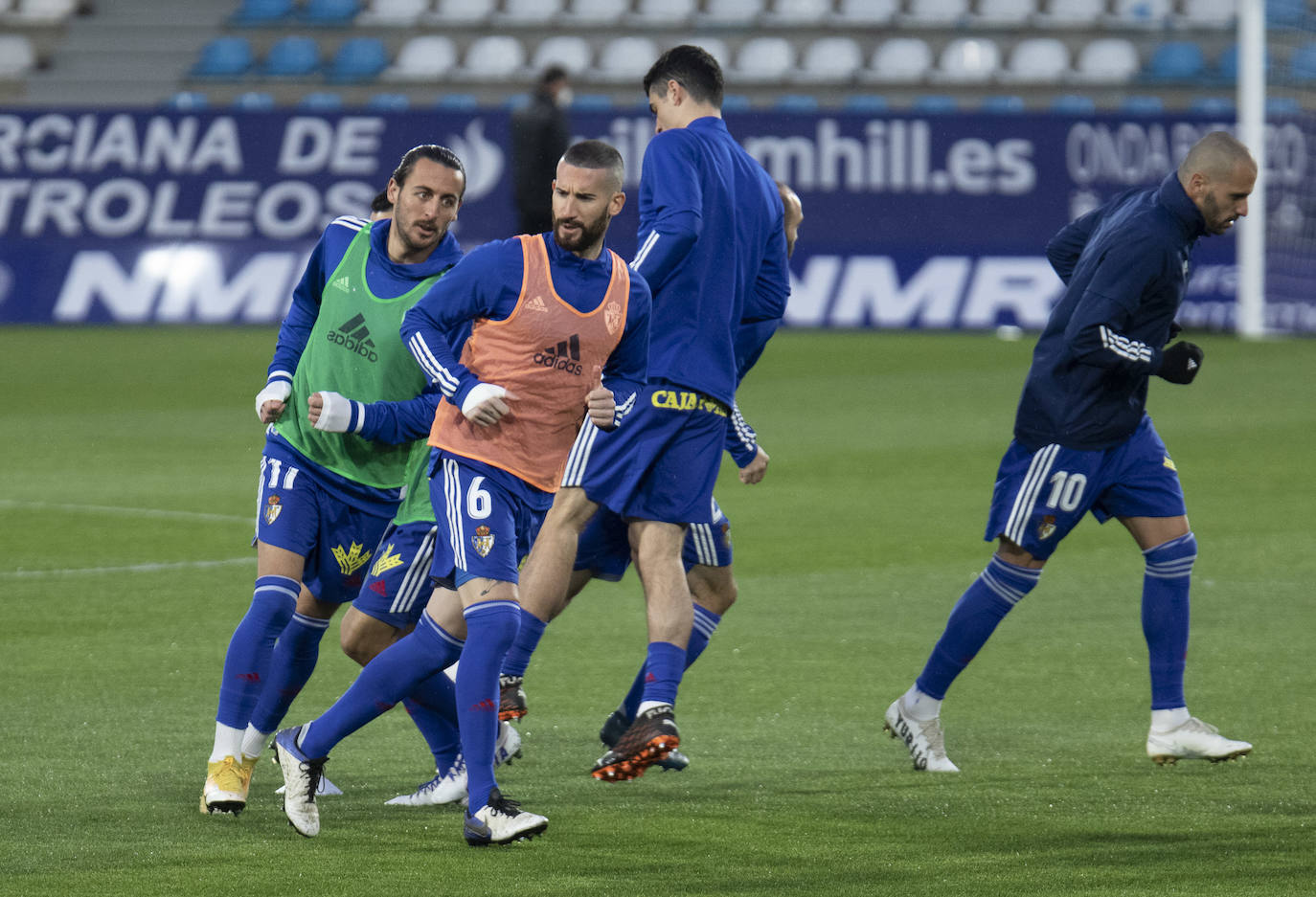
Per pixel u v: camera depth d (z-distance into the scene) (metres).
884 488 40.41
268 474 17.22
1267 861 15.52
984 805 17.48
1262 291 75.81
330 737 15.99
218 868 15.04
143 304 73.75
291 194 73.69
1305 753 19.67
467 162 73.31
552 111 69.75
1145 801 17.64
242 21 91.75
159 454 44.66
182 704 21.31
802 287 74.44
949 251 73.88
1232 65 88.44
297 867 15.11
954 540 34.12
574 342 16.09
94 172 74.00
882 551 32.97
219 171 73.94
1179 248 18.78
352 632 17.59
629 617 27.42
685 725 20.98
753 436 21.16
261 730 17.59
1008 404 54.41
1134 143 73.94
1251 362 66.25
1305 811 17.28
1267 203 76.31
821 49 89.25
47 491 38.94
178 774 18.23
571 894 14.39
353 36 91.12
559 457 16.38
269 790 18.03
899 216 74.06
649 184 18.92
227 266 73.75
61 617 26.55
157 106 74.06
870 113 73.75
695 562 19.84
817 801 17.66
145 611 27.03
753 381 59.78
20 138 74.31
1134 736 20.58
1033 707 22.03
